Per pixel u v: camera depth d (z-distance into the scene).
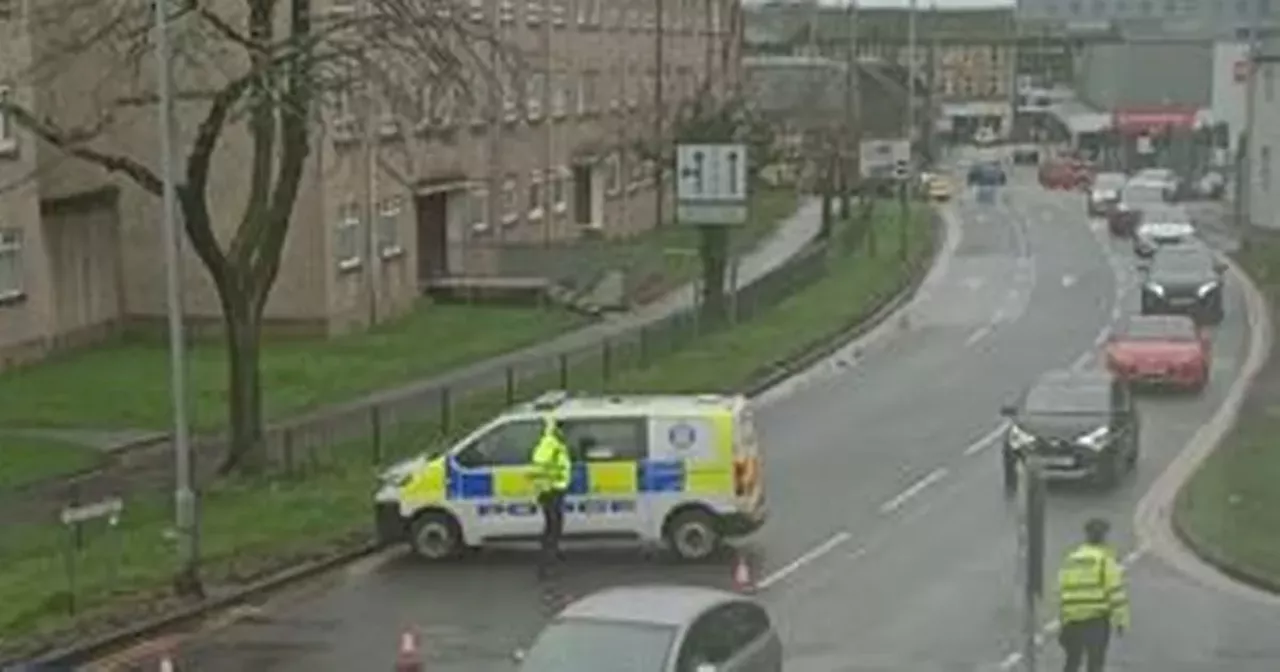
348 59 56.31
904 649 30.72
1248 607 33.22
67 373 62.59
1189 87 166.12
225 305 46.12
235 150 71.62
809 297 84.62
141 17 60.88
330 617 33.88
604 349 63.53
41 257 65.06
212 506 42.34
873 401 58.78
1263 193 116.62
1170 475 46.16
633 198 118.31
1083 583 26.50
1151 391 59.06
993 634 31.62
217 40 61.19
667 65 124.88
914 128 175.62
